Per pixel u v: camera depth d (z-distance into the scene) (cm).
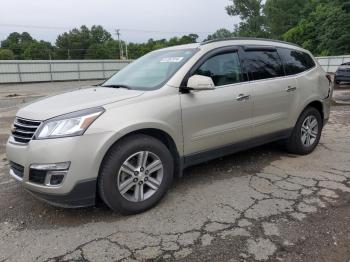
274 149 594
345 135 703
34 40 9512
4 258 296
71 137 323
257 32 7912
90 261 289
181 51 449
